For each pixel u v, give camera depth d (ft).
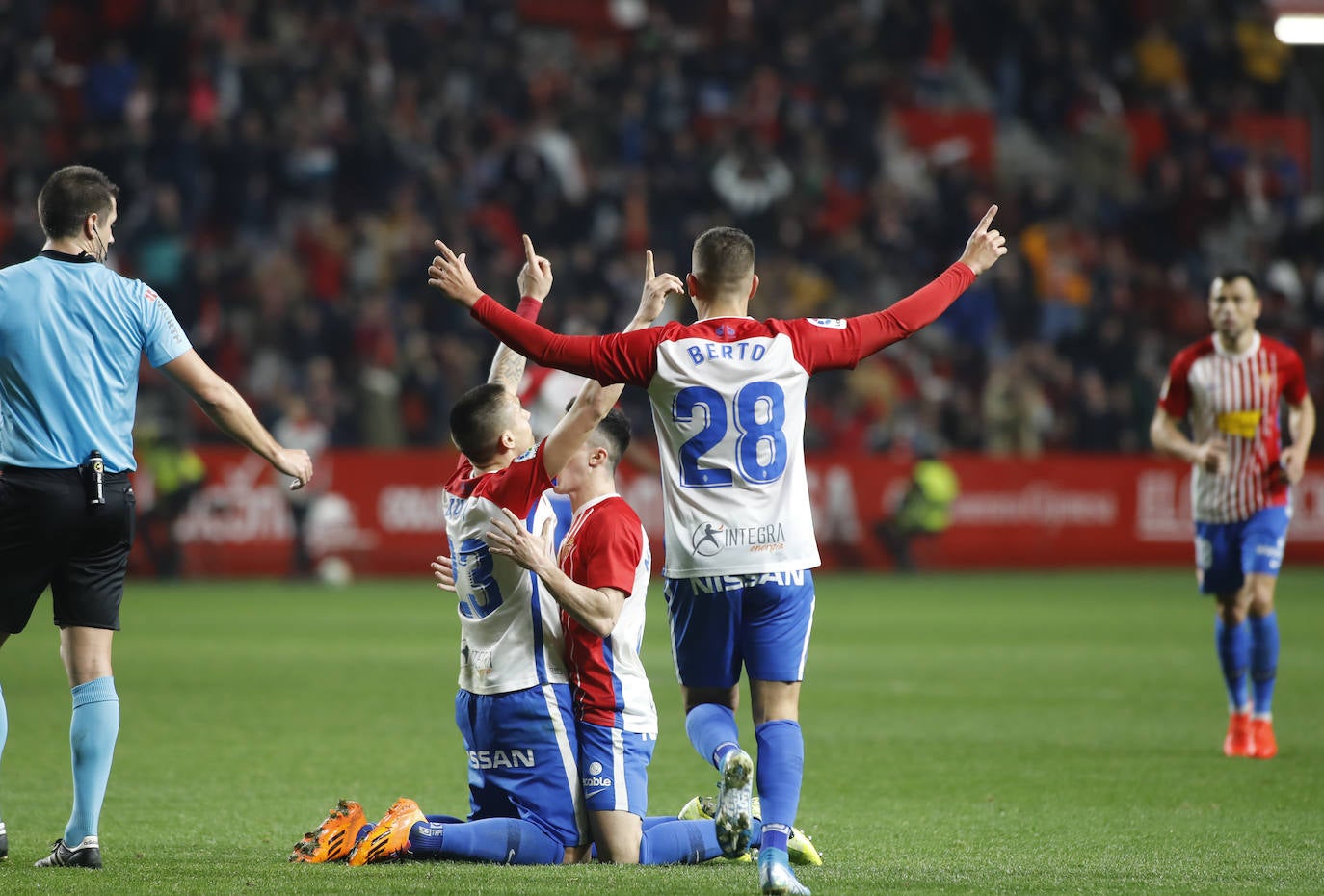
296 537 247.91
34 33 300.61
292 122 297.53
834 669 142.41
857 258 312.29
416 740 100.27
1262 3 390.21
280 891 52.06
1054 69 365.61
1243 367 104.27
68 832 58.75
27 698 117.39
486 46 334.24
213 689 125.08
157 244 268.62
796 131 326.65
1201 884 55.98
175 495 240.53
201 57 302.66
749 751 98.58
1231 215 352.28
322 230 286.66
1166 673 139.23
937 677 136.15
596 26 371.35
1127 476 288.71
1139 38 383.86
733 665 58.03
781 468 56.90
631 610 62.69
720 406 56.54
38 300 59.72
